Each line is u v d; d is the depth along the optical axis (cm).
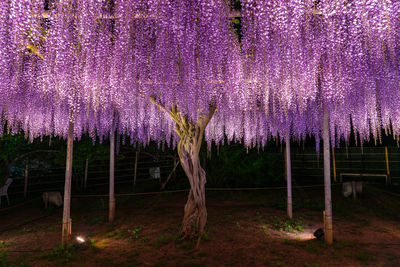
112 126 664
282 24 202
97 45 215
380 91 270
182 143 538
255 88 253
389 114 295
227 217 677
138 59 226
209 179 1195
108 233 561
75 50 211
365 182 1140
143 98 279
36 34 198
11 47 199
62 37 200
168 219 662
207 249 447
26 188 969
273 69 225
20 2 185
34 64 249
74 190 1106
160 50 218
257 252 432
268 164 1155
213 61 228
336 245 461
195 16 209
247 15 206
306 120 595
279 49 216
